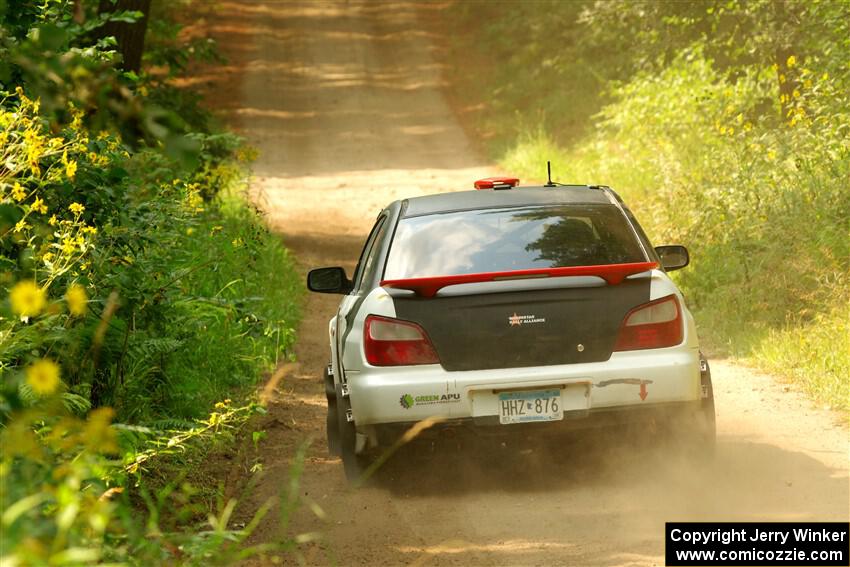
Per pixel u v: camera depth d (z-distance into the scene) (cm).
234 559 1124
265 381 2809
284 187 7775
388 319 1741
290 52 13075
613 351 1722
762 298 3075
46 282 1478
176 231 2258
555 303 1723
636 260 1867
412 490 1830
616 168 6022
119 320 1805
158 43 4706
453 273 1844
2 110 1455
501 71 11262
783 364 2639
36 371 737
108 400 1847
